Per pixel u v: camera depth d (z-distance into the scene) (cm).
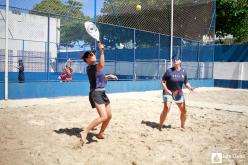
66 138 577
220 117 860
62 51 2286
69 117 790
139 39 2053
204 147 546
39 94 1190
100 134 573
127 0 1820
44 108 916
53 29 2369
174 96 653
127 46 2116
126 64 2202
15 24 2150
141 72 2117
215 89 1950
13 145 524
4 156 466
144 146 540
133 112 897
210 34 2205
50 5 1567
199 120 802
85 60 534
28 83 1156
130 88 1588
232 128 710
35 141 552
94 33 519
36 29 2283
